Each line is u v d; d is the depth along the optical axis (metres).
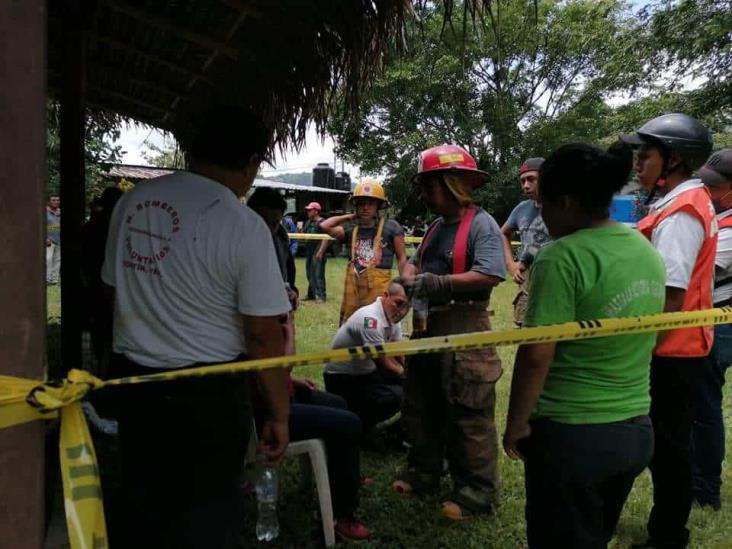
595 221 1.74
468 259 2.74
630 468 1.76
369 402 3.53
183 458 1.60
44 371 1.23
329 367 3.60
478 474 2.84
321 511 2.58
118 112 6.33
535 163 4.40
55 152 7.06
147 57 4.16
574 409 1.69
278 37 3.26
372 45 2.84
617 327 1.60
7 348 1.18
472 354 2.77
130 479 1.65
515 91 18.88
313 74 3.32
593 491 1.73
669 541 2.49
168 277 1.58
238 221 1.59
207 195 1.62
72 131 3.89
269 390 1.69
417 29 2.77
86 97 5.87
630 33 12.79
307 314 8.33
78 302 4.12
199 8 3.17
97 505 1.32
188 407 1.59
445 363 2.78
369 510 2.92
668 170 2.38
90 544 1.29
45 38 1.18
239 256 1.57
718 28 10.82
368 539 2.66
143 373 1.61
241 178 1.72
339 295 10.52
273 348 1.65
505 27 15.30
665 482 2.44
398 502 3.00
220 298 1.60
